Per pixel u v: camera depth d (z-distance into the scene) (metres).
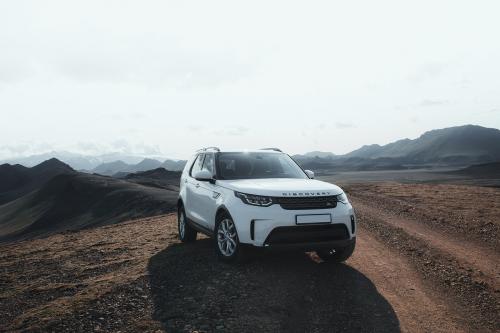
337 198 6.32
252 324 4.57
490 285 6.14
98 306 5.24
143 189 160.00
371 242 9.05
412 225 11.19
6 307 5.69
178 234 10.41
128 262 7.58
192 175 8.92
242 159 7.84
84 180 191.38
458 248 8.49
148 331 4.46
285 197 6.06
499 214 12.41
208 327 4.50
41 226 153.38
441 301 5.48
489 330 4.63
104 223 113.81
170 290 5.70
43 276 7.29
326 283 5.95
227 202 6.57
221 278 6.07
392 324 4.68
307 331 4.45
